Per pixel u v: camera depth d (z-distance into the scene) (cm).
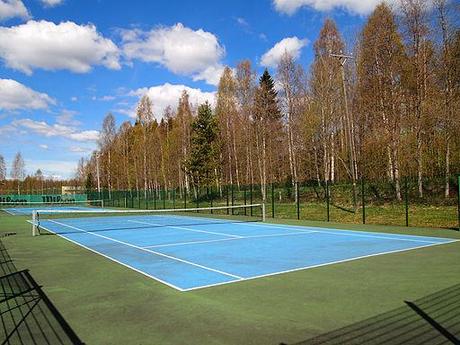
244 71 4209
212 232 1923
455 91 2644
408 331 547
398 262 1076
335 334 543
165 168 6109
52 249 1447
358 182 3284
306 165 4266
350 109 3434
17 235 1945
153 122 6494
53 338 556
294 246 1412
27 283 907
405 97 2791
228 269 1012
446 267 998
